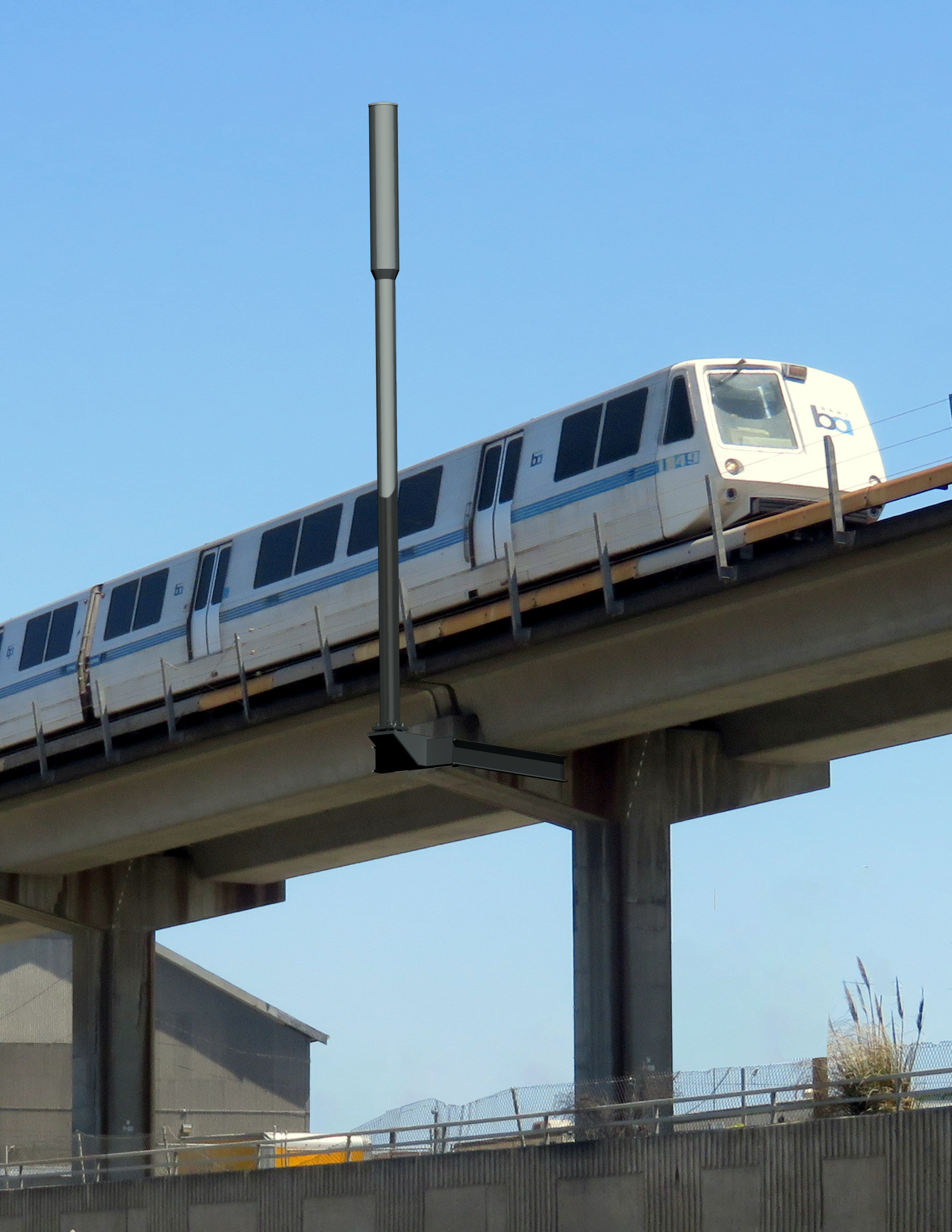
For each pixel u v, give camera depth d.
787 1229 29.84
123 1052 61.22
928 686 41.72
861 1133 29.02
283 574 50.81
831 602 37.72
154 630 54.84
